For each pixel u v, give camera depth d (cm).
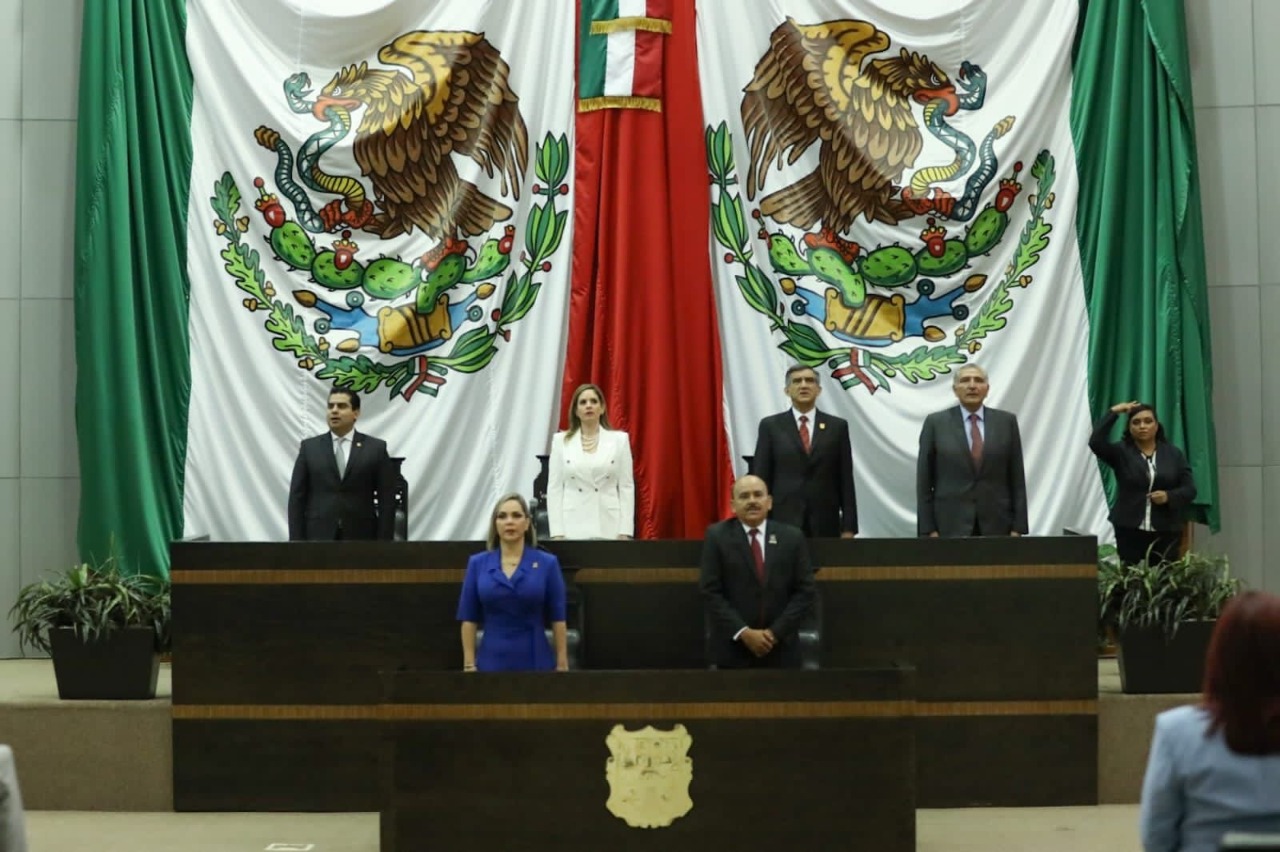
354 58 974
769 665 684
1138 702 748
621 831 607
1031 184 959
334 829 706
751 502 690
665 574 744
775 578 686
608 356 959
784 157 968
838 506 814
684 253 962
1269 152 998
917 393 950
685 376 955
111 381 950
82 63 964
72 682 769
